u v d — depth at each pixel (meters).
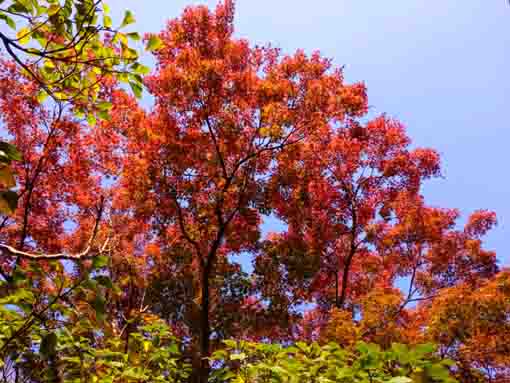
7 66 13.46
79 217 16.05
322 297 19.16
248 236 15.77
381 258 19.70
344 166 18.23
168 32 15.35
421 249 19.88
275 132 14.19
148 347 4.77
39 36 3.12
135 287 14.04
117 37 3.20
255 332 15.48
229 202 15.63
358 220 18.17
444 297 12.80
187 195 14.49
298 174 16.16
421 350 2.79
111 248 2.27
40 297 2.27
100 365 4.13
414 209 19.25
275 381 3.71
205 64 13.99
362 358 2.95
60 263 2.18
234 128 14.58
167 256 15.66
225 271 15.84
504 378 11.80
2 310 2.93
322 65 15.38
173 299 15.13
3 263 8.01
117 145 15.34
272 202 15.36
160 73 14.68
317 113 15.09
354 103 15.28
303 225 17.59
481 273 19.28
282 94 14.52
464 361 11.73
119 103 14.14
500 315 11.95
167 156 14.48
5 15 2.99
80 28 3.06
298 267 15.82
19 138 14.19
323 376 3.53
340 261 18.50
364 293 19.34
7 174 1.92
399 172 17.88
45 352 2.18
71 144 14.56
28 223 15.26
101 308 2.08
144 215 14.79
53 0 3.01
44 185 14.97
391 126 18.28
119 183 15.68
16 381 2.88
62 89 3.38
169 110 15.06
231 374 3.91
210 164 15.25
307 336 18.39
